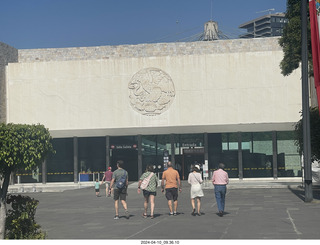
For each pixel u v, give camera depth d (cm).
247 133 5675
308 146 2423
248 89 5591
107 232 1516
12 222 1281
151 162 5772
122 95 5738
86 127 5734
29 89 5812
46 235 1418
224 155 5706
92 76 5775
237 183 4672
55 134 5800
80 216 2114
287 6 2862
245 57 5609
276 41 6231
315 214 1859
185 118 5656
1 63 5897
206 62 5656
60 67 5803
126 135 5806
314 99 5303
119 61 5759
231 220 1719
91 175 5812
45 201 3180
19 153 1244
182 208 2300
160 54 6375
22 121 5800
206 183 4472
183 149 5750
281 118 5531
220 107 5622
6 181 1274
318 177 4088
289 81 5534
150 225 1645
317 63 2353
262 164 5644
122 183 1877
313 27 2359
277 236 1312
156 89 5694
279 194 3066
